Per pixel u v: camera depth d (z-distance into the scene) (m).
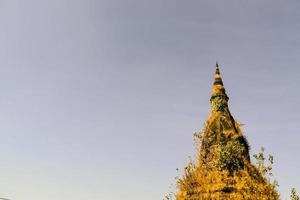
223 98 36.25
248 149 34.81
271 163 33.69
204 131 35.09
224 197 31.09
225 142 33.81
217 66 38.03
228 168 32.66
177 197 33.28
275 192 32.59
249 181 31.78
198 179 32.69
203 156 33.84
